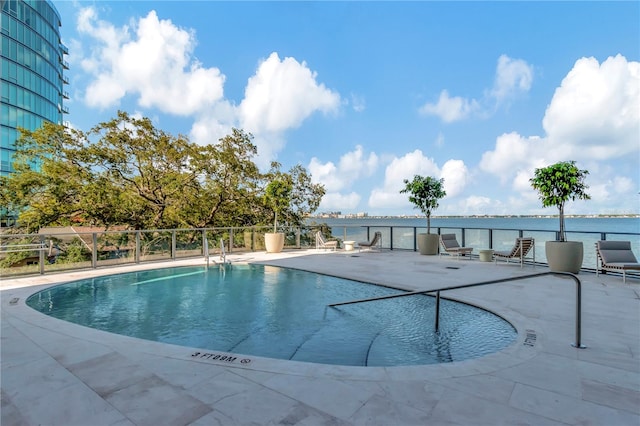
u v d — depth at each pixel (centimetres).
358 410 215
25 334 368
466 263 936
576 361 295
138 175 1692
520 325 400
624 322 408
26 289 615
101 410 216
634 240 727
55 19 4103
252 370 275
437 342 382
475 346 369
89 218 1566
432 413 212
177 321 467
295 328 436
